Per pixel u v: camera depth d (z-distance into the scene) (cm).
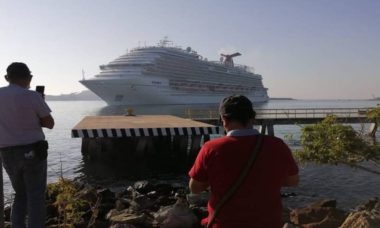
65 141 3678
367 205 898
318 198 1355
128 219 764
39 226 398
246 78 14275
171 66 11181
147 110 9250
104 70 11112
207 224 256
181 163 2214
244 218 239
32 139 395
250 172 241
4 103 388
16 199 415
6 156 396
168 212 786
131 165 2159
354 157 834
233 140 252
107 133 1838
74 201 630
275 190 247
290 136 1049
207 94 12275
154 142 2322
